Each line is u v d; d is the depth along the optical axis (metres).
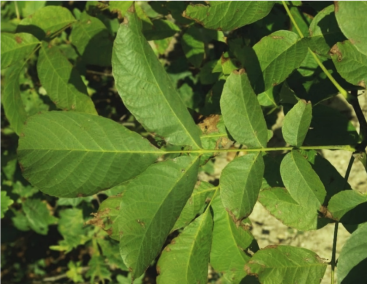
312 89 0.62
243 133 0.49
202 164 0.58
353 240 0.47
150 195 0.46
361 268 0.47
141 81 0.47
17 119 0.67
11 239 1.22
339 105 0.79
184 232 0.54
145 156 0.48
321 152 0.85
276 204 0.53
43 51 0.65
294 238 0.91
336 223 0.54
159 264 0.53
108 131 0.47
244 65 0.56
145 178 0.47
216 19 0.53
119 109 1.10
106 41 0.68
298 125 0.49
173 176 0.47
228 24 0.53
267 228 0.93
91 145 0.47
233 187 0.48
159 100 0.48
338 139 0.60
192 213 0.55
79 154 0.47
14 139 1.08
